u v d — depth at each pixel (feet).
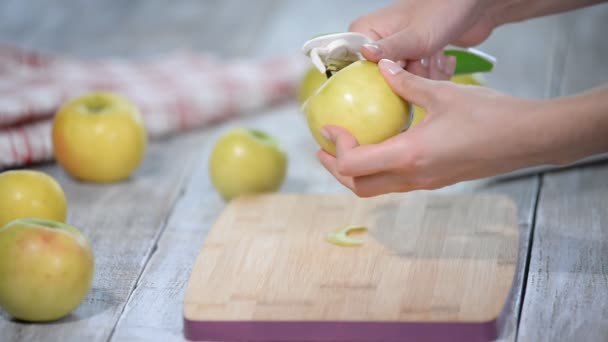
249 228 3.52
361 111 3.13
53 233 3.10
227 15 6.07
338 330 3.04
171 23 5.92
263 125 4.61
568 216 3.64
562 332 3.05
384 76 3.16
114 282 3.33
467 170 3.08
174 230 3.66
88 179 4.03
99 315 3.17
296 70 4.90
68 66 4.86
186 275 3.36
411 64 3.50
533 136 2.98
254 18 5.97
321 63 3.19
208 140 4.47
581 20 5.50
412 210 3.62
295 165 4.18
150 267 3.41
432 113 3.06
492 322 3.02
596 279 3.27
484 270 3.23
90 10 6.23
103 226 3.68
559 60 4.75
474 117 3.00
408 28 3.42
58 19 5.99
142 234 3.62
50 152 4.16
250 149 3.85
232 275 3.24
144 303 3.22
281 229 3.51
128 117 4.01
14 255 3.06
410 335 3.03
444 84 3.09
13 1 6.36
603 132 2.97
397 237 3.44
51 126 4.21
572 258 3.38
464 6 3.48
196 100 4.57
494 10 3.72
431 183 3.13
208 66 4.97
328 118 3.15
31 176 3.49
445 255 3.33
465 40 3.78
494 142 3.00
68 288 3.09
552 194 3.80
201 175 4.12
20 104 4.17
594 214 3.64
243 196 3.76
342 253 3.35
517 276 3.31
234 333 3.05
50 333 3.09
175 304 3.21
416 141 3.02
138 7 6.33
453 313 3.04
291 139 4.44
